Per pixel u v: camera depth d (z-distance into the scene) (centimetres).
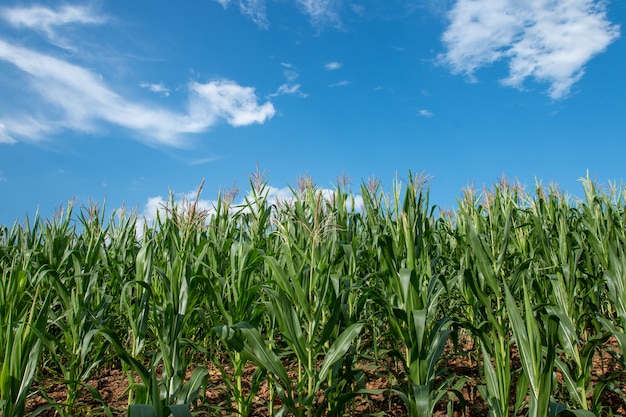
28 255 632
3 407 321
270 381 445
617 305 465
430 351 396
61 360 625
